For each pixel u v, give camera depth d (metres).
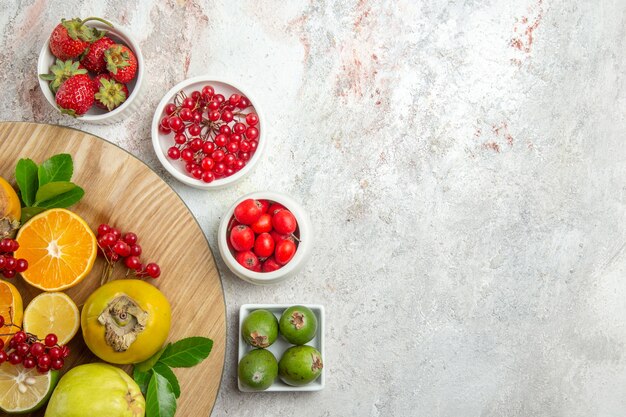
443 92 0.89
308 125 0.88
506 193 0.89
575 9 0.90
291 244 0.77
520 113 0.89
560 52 0.90
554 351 0.88
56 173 0.74
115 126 0.86
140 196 0.77
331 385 0.86
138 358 0.71
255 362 0.76
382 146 0.88
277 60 0.88
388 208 0.88
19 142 0.76
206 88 0.81
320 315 0.81
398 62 0.89
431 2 0.89
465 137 0.89
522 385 0.88
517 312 0.88
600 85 0.90
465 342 0.88
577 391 0.88
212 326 0.76
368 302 0.87
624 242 0.90
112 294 0.70
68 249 0.73
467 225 0.88
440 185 0.88
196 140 0.80
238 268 0.78
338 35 0.88
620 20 0.90
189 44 0.87
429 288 0.88
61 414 0.68
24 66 0.85
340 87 0.88
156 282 0.76
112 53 0.78
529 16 0.89
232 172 0.82
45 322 0.73
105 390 0.69
